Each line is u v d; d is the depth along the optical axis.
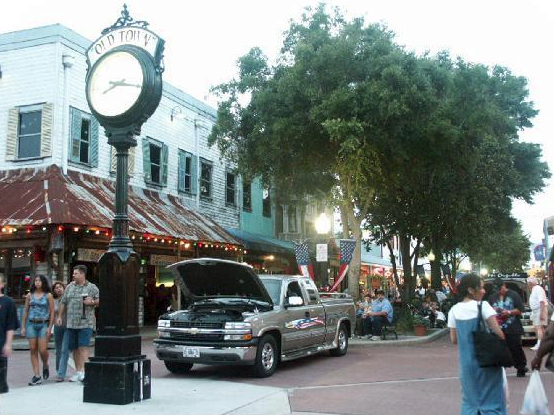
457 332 6.06
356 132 17.48
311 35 19.28
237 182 29.67
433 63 19.06
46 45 19.31
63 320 10.08
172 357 10.67
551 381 10.18
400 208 25.05
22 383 10.06
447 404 8.37
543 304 12.48
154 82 8.62
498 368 5.82
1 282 8.03
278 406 8.09
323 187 23.61
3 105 19.55
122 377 8.00
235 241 24.28
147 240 21.36
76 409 7.64
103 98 8.69
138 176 22.31
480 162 24.66
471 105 19.25
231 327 10.34
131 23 8.99
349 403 8.42
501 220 32.69
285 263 32.78
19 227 16.70
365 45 18.52
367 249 29.77
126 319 8.23
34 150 19.19
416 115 18.08
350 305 14.76
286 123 18.44
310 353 12.63
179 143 25.08
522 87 34.94
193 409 7.76
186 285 11.62
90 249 18.77
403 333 19.89
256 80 20.39
